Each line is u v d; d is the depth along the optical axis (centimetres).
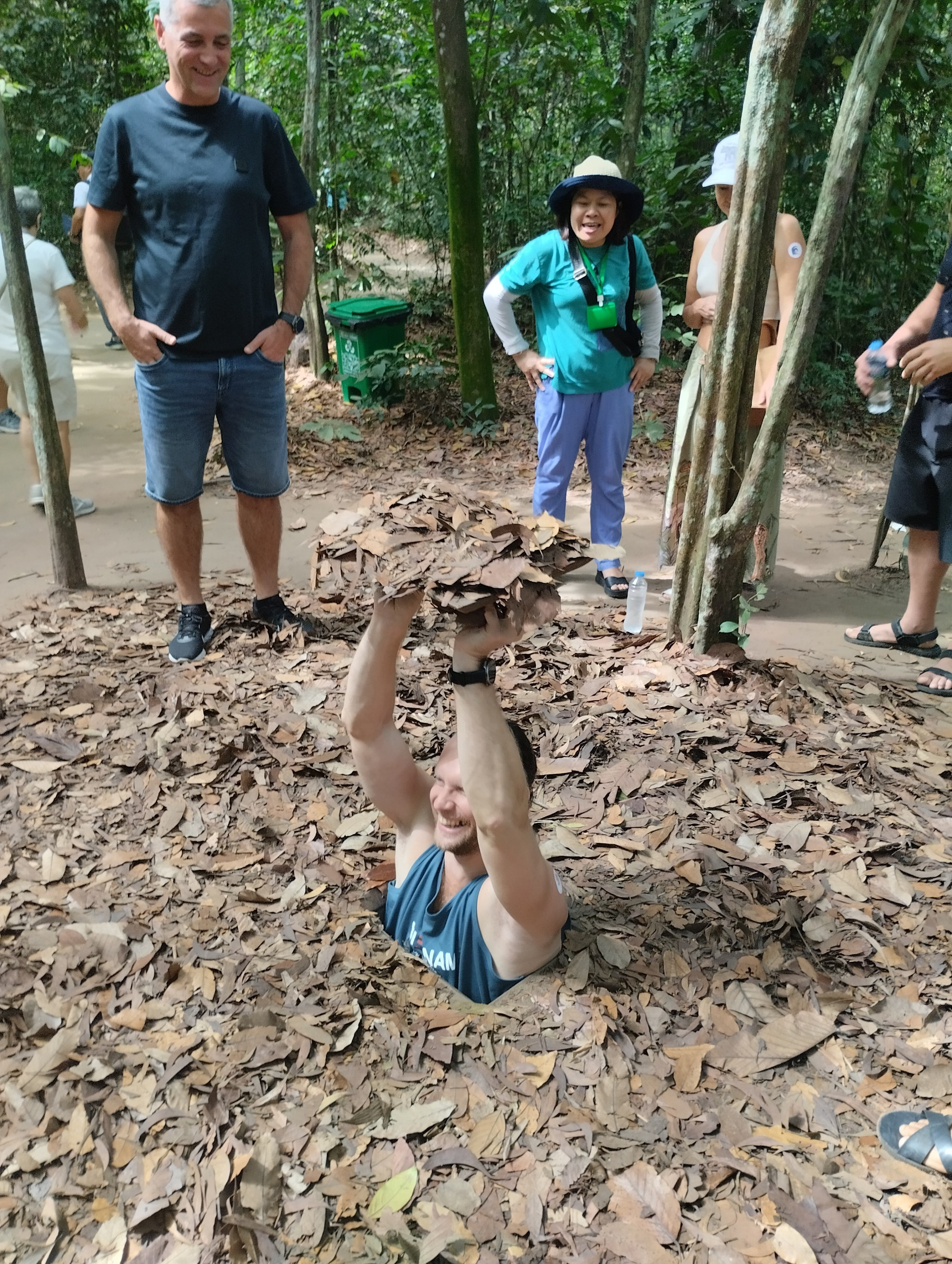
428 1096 222
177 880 293
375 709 247
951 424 401
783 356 382
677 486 516
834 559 571
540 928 230
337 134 1011
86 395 911
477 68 944
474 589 196
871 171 923
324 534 236
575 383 477
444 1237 190
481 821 204
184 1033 239
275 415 414
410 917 258
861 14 749
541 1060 229
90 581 520
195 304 382
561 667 425
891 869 301
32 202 570
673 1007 247
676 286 957
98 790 335
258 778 342
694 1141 212
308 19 846
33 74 1346
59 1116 217
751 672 418
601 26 920
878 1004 252
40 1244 192
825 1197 200
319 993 250
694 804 333
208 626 438
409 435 789
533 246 465
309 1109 219
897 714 397
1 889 287
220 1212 197
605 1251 189
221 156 373
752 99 361
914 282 897
